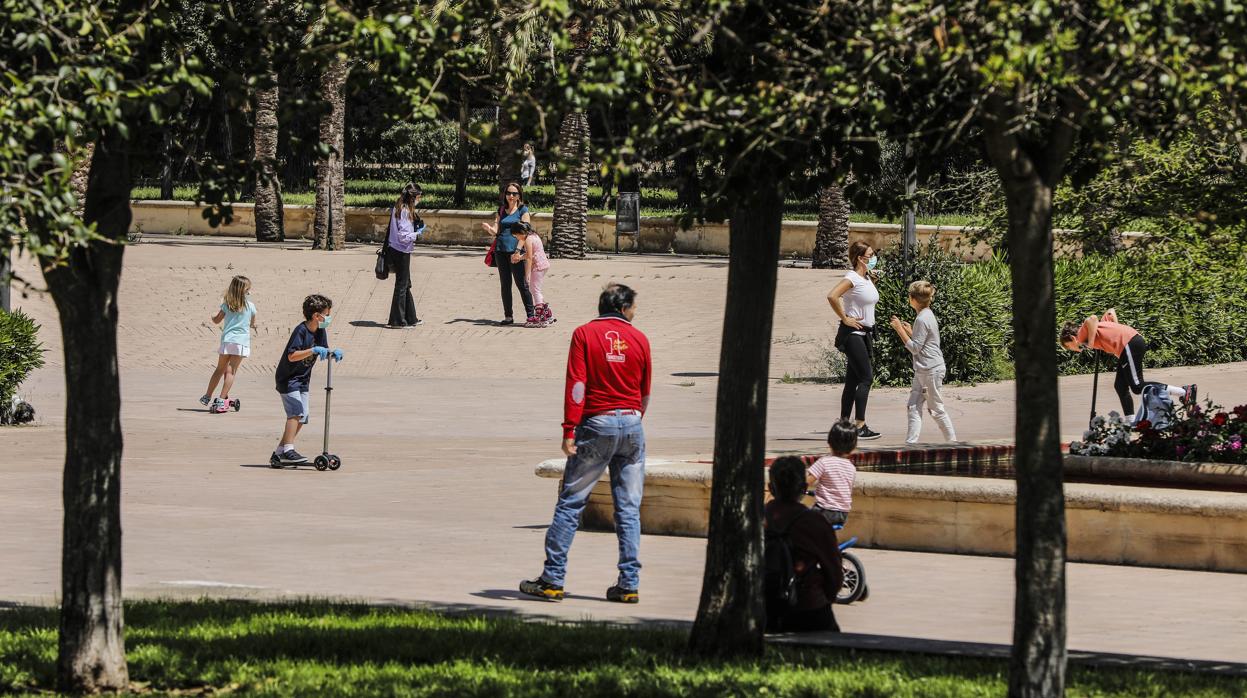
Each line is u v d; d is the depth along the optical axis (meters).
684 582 20.12
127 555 21.00
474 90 12.91
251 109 13.62
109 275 12.83
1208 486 24.89
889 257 46.31
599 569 21.06
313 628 16.00
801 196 14.17
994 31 10.38
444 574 20.20
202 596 17.91
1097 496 21.62
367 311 56.31
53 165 10.97
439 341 52.25
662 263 71.31
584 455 18.52
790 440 33.41
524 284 54.16
